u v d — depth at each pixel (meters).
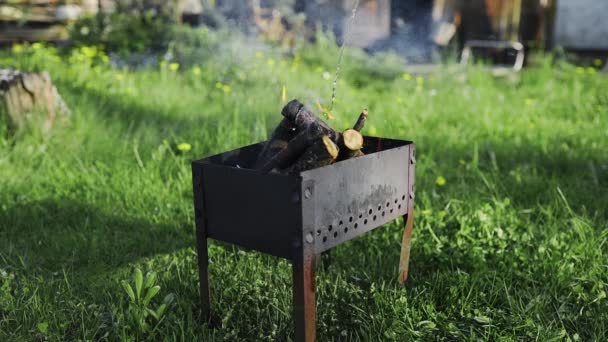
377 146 3.07
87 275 3.38
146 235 3.85
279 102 6.73
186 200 4.41
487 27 13.05
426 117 6.78
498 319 2.84
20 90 5.30
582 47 11.38
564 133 6.20
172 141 5.57
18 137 5.32
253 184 2.42
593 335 2.69
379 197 2.75
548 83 8.77
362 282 3.22
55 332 2.76
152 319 2.81
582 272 3.18
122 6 10.46
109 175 4.83
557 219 3.99
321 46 10.22
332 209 2.45
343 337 2.77
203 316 2.88
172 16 10.39
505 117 6.88
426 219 3.81
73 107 6.05
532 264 3.29
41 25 11.28
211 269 3.35
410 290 3.15
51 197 4.37
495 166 4.98
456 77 9.22
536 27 12.23
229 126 5.67
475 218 3.79
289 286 3.15
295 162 2.58
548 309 2.92
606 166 4.88
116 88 7.19
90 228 3.98
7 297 2.99
